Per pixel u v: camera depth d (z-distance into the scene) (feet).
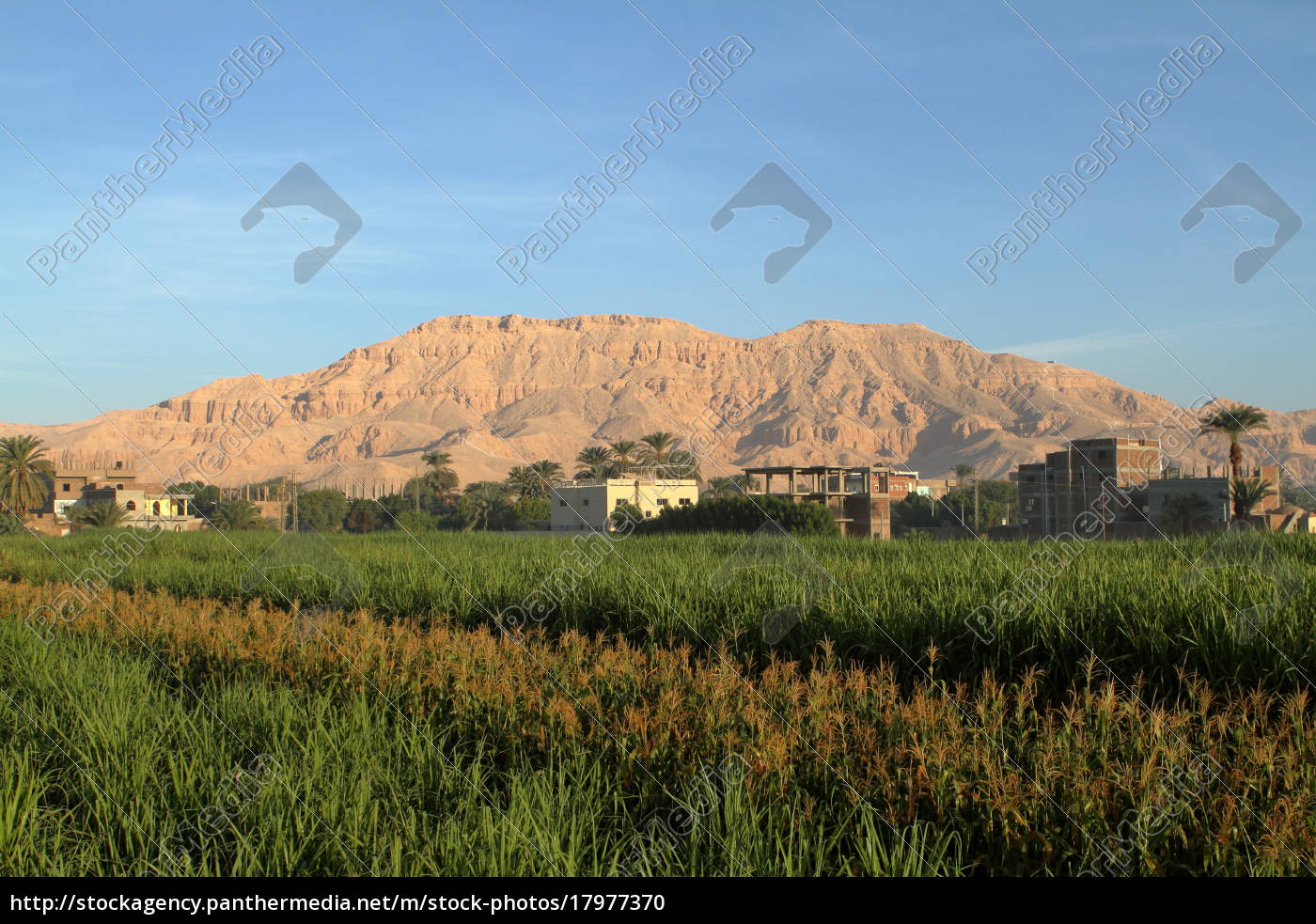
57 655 36.58
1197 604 30.30
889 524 198.08
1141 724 21.35
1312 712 23.57
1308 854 16.72
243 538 113.19
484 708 26.96
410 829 18.02
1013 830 18.13
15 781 21.76
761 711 23.63
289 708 26.30
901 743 21.09
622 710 25.35
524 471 278.46
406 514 255.50
